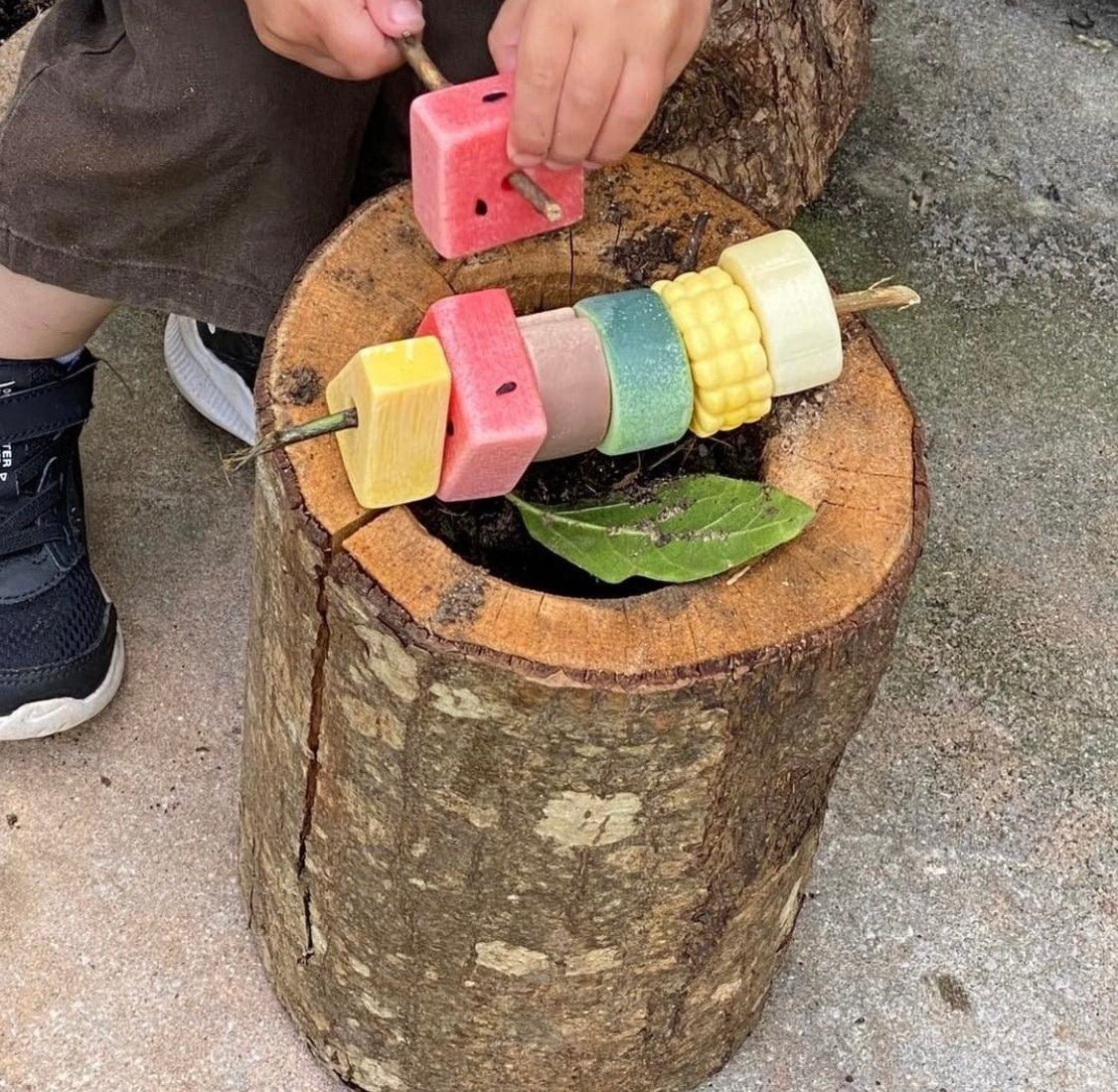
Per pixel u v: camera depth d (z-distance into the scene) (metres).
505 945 1.14
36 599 1.50
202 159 1.30
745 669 0.91
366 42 1.04
